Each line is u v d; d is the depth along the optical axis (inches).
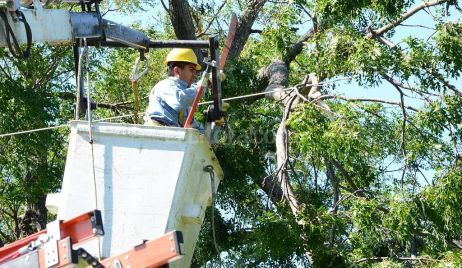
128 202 495.2
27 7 565.9
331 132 791.1
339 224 823.1
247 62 1010.7
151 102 543.5
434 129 794.8
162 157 497.7
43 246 467.5
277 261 871.1
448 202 761.0
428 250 781.9
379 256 847.1
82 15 563.2
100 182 499.2
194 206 505.0
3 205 1080.2
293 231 818.2
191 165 499.8
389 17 844.0
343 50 828.0
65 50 1051.9
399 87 806.5
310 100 837.2
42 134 970.7
